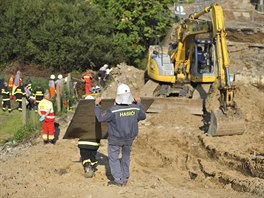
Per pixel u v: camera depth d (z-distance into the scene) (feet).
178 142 48.80
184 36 61.05
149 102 33.24
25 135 57.41
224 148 43.91
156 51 68.85
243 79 87.40
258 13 143.54
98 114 29.48
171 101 59.93
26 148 52.44
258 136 49.29
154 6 121.29
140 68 122.72
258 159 38.78
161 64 64.03
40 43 109.50
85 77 82.23
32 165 38.17
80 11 113.80
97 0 125.70
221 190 35.47
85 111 30.63
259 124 54.95
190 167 42.01
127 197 28.07
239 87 66.49
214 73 62.95
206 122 55.16
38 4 110.32
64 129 57.26
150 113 60.59
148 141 49.19
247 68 100.89
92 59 113.80
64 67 110.83
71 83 79.77
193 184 37.86
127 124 29.60
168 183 36.17
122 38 121.29
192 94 63.82
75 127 31.96
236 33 119.65
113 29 120.16
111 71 93.56
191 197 29.37
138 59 123.95
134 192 28.96
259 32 119.03
